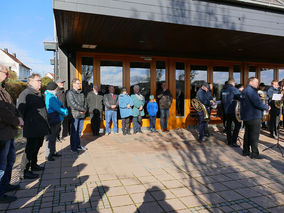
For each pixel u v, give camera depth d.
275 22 5.40
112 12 3.99
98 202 2.64
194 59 8.21
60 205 2.57
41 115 3.28
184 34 5.35
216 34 5.34
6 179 2.84
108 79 7.27
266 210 2.48
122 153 4.82
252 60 8.98
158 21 4.33
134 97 6.97
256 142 4.39
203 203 2.63
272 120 6.44
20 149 5.22
